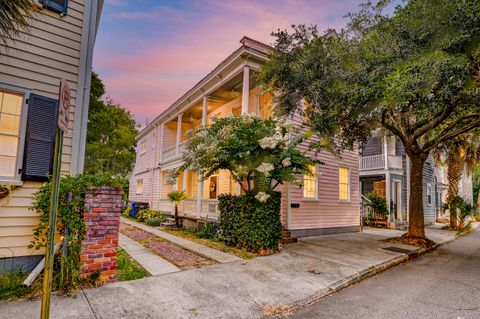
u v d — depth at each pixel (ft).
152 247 25.20
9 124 16.19
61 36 18.53
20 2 12.40
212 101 44.93
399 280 17.80
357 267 19.60
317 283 15.93
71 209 14.10
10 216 15.38
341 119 26.76
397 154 52.13
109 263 15.01
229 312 11.94
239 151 23.97
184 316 11.39
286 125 24.90
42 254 15.99
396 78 19.95
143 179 69.21
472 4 17.99
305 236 34.55
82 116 18.92
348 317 11.94
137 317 11.10
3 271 14.89
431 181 65.26
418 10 20.86
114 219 15.28
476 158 49.75
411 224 31.32
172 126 60.44
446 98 21.29
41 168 16.53
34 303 11.93
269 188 24.63
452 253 27.58
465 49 18.80
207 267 18.78
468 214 48.98
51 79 17.88
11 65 16.51
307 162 23.24
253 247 23.32
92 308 11.72
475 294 15.12
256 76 29.81
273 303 13.01
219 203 28.60
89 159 86.99
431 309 12.94
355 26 26.40
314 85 25.13
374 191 55.88
